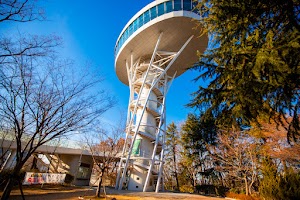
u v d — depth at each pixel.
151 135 27.05
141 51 31.30
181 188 39.47
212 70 6.32
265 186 14.30
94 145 23.53
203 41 29.80
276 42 4.58
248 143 24.36
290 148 17.72
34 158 23.95
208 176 35.88
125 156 26.34
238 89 4.97
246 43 5.51
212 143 33.00
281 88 4.89
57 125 9.03
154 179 28.62
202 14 7.68
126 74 36.53
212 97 6.14
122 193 19.73
